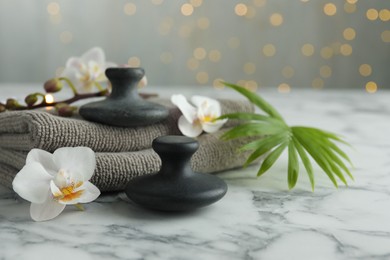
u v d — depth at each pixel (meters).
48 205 0.52
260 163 0.72
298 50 2.16
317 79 2.17
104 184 0.57
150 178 0.53
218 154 0.65
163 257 0.44
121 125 0.61
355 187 0.62
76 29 2.14
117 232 0.49
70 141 0.57
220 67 2.19
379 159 0.75
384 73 2.13
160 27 2.17
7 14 2.10
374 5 2.10
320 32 2.14
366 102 1.37
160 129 0.64
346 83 2.16
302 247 0.46
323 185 0.63
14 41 2.12
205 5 2.16
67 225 0.51
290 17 2.14
